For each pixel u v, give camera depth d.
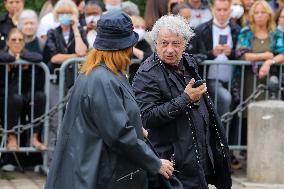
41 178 15.47
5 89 15.09
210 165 9.84
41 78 15.38
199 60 15.37
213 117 9.81
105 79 8.21
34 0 21.33
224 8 15.72
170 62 9.55
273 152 14.88
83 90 8.27
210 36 15.77
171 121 9.51
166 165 8.48
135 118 8.32
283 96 16.14
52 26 16.59
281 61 15.83
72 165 8.24
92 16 16.17
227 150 9.86
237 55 15.88
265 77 15.91
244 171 16.45
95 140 8.23
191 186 9.52
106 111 8.12
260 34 15.99
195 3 17.17
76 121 8.30
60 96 15.25
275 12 17.62
